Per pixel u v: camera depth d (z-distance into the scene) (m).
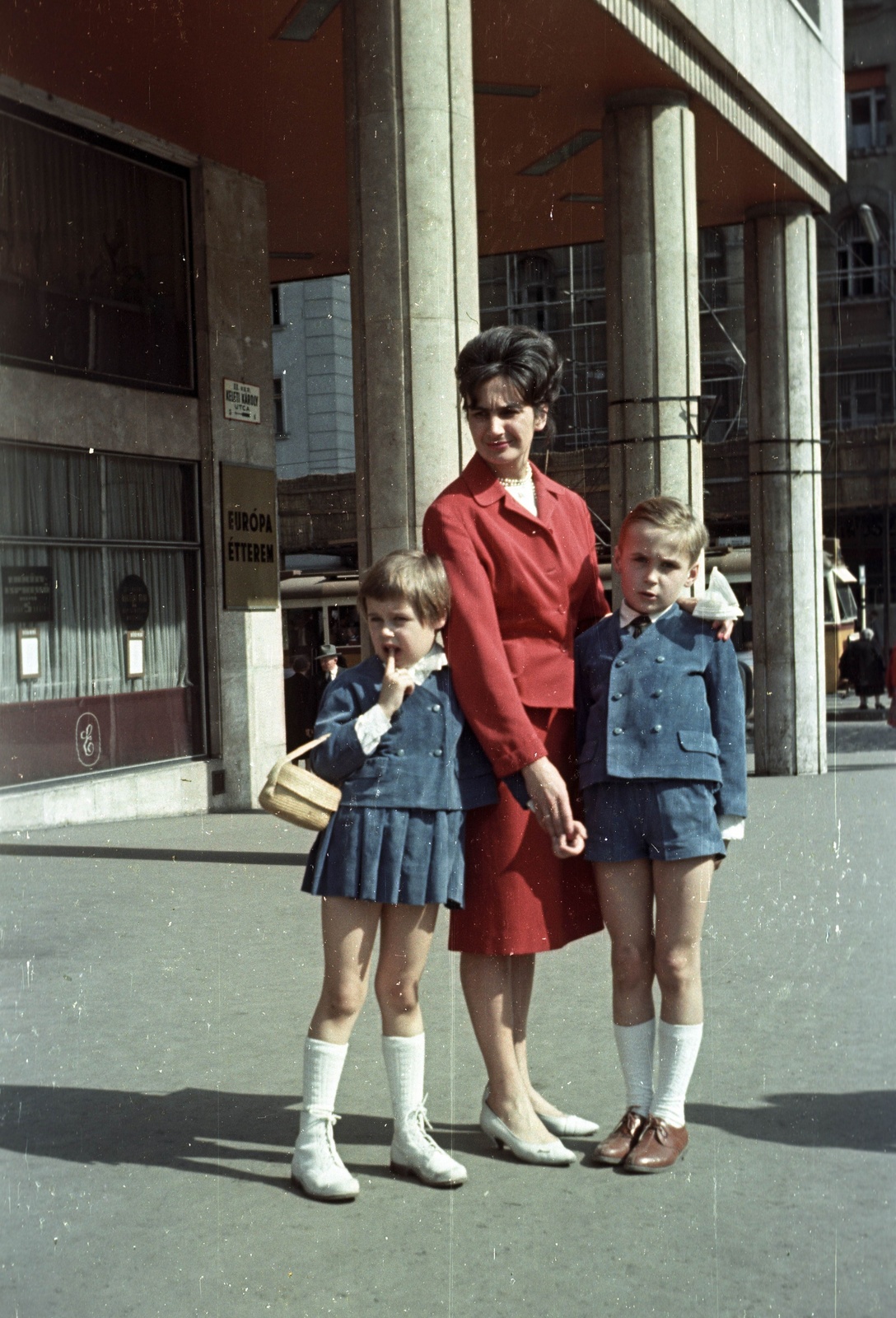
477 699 2.47
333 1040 2.42
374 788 2.44
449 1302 1.80
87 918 4.73
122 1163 2.40
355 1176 2.37
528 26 6.86
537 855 2.54
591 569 2.70
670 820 2.47
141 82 8.15
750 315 10.05
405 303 5.06
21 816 8.61
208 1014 3.39
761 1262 1.91
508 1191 2.27
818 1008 3.11
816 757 8.59
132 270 9.51
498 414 2.57
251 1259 1.98
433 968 3.75
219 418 10.19
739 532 18.47
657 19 7.34
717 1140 2.39
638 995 2.52
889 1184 2.17
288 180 10.26
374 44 5.05
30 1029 3.27
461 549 2.53
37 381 8.92
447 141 5.08
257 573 10.55
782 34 8.62
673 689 2.52
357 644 19.08
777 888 4.55
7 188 8.55
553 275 23.19
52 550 9.22
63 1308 1.81
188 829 8.27
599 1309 1.78
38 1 6.99
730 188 9.48
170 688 10.05
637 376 8.15
